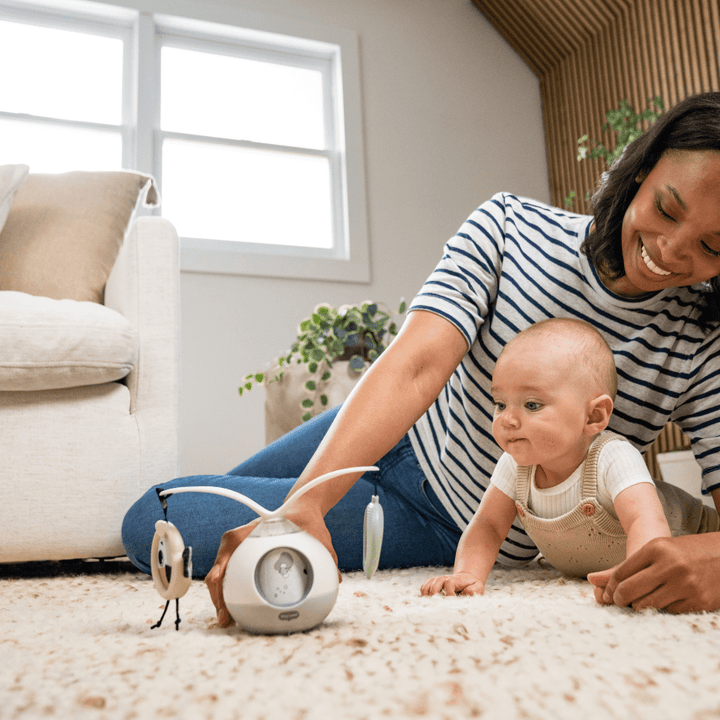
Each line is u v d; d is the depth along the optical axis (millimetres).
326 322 2236
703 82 3143
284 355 2580
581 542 897
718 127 735
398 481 1189
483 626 558
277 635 564
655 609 627
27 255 1664
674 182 757
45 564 1491
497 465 980
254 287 3260
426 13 3955
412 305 954
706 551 642
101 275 1698
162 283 1539
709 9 3111
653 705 358
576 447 866
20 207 1737
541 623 578
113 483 1353
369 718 348
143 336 1487
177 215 3451
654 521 757
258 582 568
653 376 997
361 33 3781
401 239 3623
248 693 395
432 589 809
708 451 998
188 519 1127
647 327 989
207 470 3037
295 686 405
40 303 1346
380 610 682
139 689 410
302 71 3756
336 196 3652
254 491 1159
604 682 400
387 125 3732
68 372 1316
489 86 4023
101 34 3393
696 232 759
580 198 3809
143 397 1455
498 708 359
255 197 3584
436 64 3914
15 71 3305
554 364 832
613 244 910
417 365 848
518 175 3986
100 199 1776
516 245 1080
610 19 3631
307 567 580
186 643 541
